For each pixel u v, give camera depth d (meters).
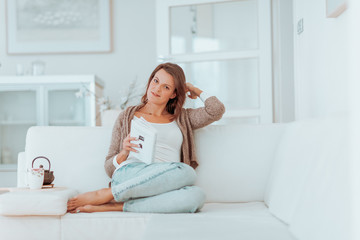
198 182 2.10
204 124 2.14
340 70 2.05
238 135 2.15
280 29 3.55
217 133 2.16
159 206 1.73
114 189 1.77
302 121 1.63
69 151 2.12
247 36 3.71
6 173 4.45
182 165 1.81
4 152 4.41
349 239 0.91
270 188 1.86
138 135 1.87
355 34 0.75
